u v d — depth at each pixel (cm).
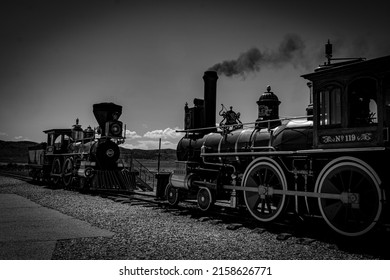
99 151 1903
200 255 629
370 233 672
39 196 1532
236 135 1060
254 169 934
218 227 862
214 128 1119
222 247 679
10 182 2442
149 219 958
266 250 661
